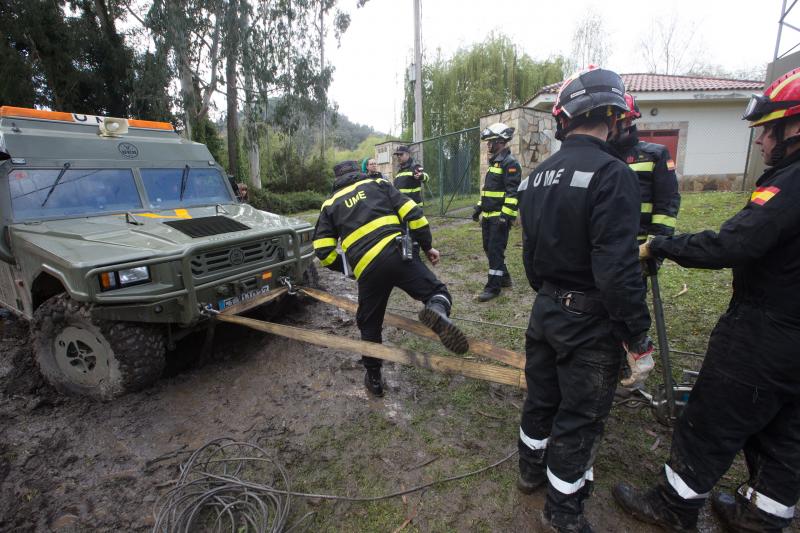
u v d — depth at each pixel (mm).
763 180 1642
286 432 2854
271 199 22250
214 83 18156
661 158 2893
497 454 2564
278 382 3455
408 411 3018
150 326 3289
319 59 22156
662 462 2443
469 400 3117
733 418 1717
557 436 1864
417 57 14859
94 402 3273
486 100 19938
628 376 1759
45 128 4059
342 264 3119
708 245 1661
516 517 2135
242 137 23562
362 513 2195
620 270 1547
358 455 2607
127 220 3699
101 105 17125
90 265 2797
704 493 1854
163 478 2504
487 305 4883
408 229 2910
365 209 2814
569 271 1781
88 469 2600
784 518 1765
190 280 3172
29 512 2283
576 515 1874
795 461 1708
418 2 14594
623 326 1638
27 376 3650
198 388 3422
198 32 16844
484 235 5176
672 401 2406
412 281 2838
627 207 1590
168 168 4531
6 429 2963
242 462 2576
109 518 2242
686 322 4086
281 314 4754
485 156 10367
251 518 2131
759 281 1626
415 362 2594
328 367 3602
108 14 17469
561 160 1806
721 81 15219
